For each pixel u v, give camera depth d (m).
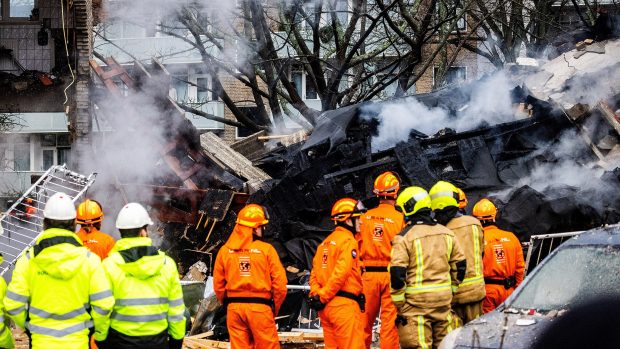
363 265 20.06
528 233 27.83
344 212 18.48
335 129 31.02
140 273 14.38
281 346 23.16
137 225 14.65
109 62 36.47
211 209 31.22
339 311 18.36
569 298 13.65
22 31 40.06
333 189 29.84
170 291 14.80
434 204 18.22
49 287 14.03
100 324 14.19
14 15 50.94
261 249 18.16
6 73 37.88
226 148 35.00
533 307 13.91
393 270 16.81
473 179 29.84
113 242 20.11
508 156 30.83
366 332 20.28
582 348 12.27
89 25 37.88
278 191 29.91
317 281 18.62
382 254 19.84
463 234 18.17
